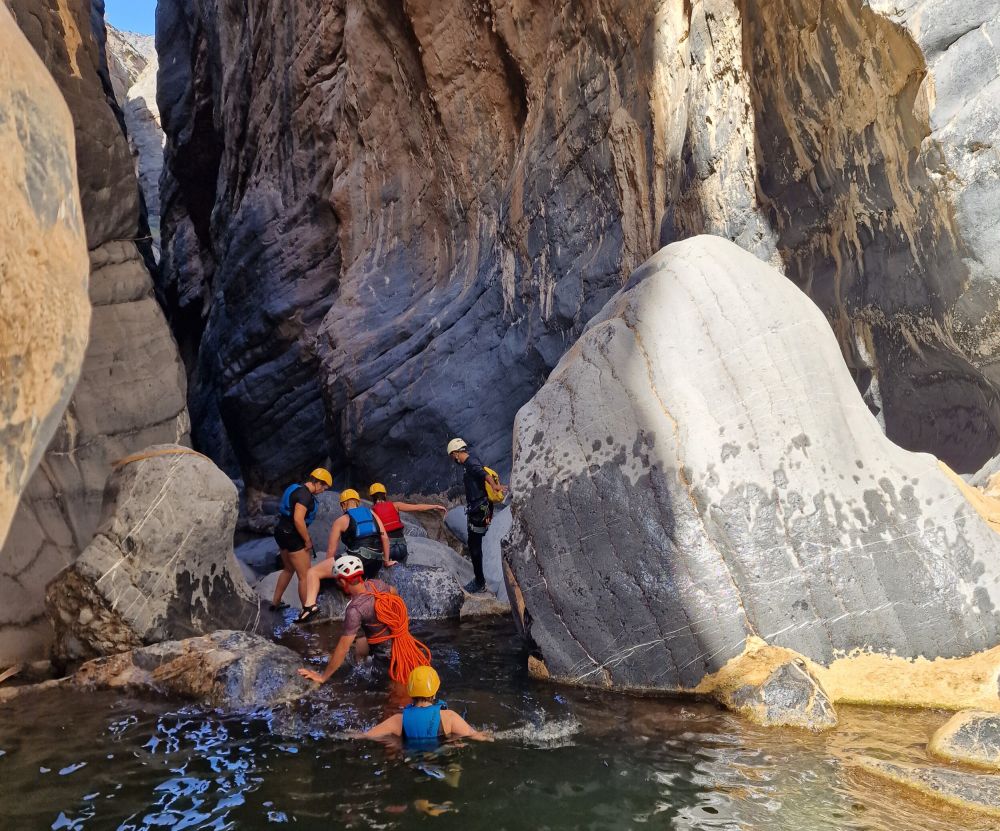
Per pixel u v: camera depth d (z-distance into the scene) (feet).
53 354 3.95
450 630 21.71
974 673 13.88
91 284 29.32
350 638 16.71
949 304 17.49
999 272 16.14
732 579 15.11
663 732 12.84
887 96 17.58
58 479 24.84
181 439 30.91
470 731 13.05
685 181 26.16
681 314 16.99
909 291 18.72
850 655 14.57
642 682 15.31
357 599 16.96
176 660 17.02
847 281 20.79
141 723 14.20
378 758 12.05
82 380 27.58
